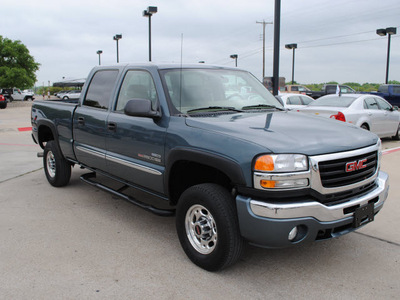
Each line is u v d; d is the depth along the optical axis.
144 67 4.26
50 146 6.02
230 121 3.51
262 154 2.91
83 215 4.90
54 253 3.79
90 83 5.25
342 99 10.34
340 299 3.00
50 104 6.02
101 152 4.73
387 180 3.68
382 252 3.84
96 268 3.49
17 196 5.71
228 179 3.48
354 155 3.17
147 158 3.96
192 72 4.25
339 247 3.95
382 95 23.28
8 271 3.42
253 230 2.97
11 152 9.71
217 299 3.01
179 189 3.85
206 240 3.42
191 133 3.44
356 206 3.22
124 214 4.95
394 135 11.83
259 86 4.82
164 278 3.32
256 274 3.39
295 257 3.72
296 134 3.19
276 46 11.23
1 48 48.47
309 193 2.98
